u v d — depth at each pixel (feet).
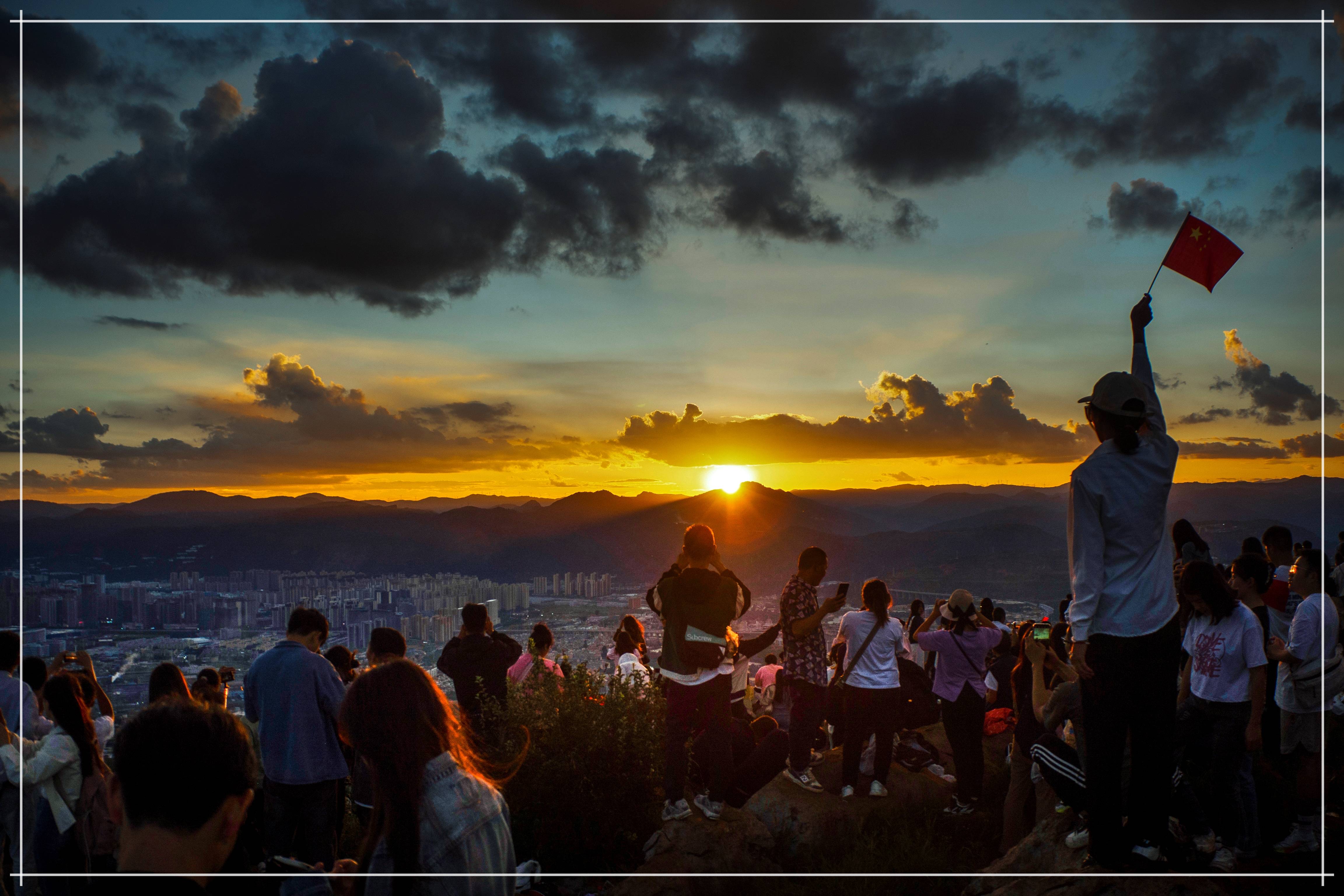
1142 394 11.82
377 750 7.30
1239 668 13.73
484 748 19.57
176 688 18.33
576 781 18.61
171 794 5.22
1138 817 11.89
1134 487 11.42
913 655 31.27
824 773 21.65
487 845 7.38
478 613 23.29
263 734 16.65
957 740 19.79
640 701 20.44
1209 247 12.96
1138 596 11.47
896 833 18.19
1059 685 16.38
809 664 20.06
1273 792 16.74
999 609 30.22
